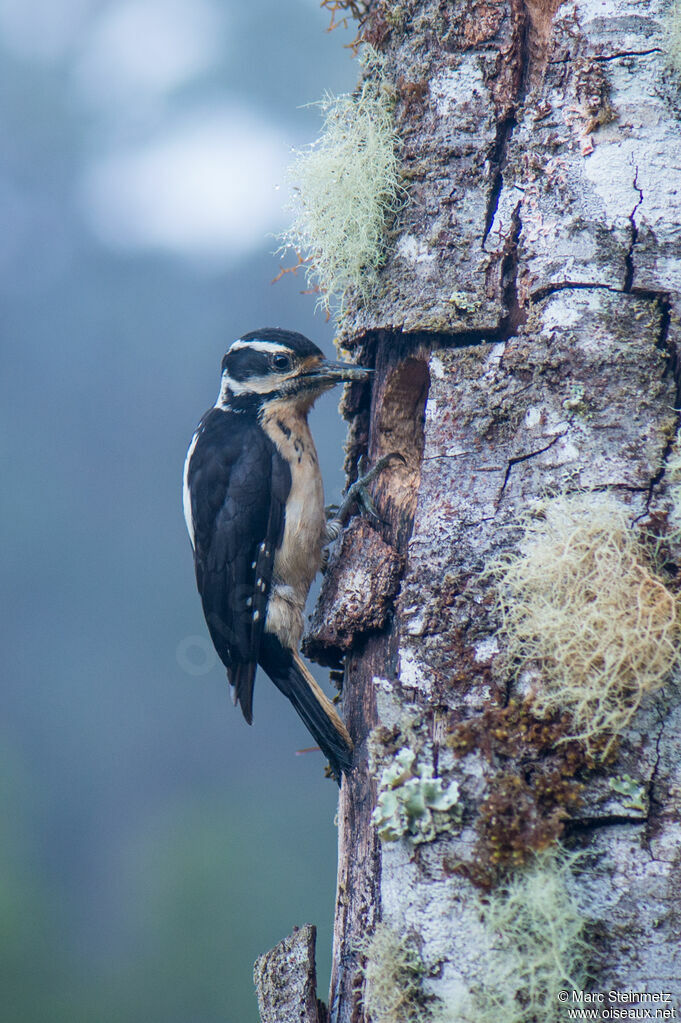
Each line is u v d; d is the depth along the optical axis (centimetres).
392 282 905
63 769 3703
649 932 713
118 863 3506
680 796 723
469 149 871
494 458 810
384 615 920
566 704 739
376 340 985
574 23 826
